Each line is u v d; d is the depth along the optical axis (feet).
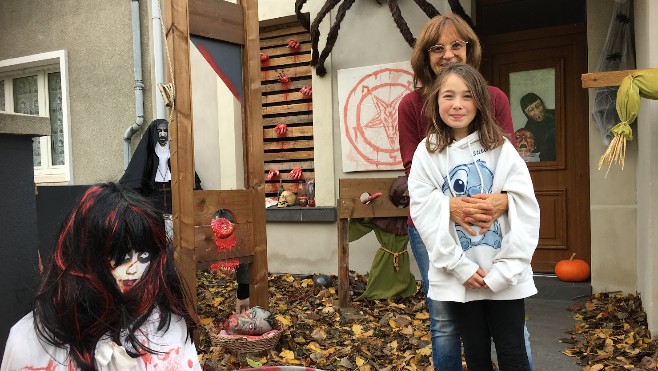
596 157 16.19
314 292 17.76
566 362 11.50
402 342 12.76
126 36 21.52
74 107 22.85
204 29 12.40
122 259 4.49
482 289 6.91
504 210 7.02
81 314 4.36
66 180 23.07
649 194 12.37
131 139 21.39
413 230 8.32
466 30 8.20
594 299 15.78
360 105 19.35
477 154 7.24
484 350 7.36
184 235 11.89
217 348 11.80
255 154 13.44
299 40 21.12
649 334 12.35
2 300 7.51
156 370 4.62
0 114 7.28
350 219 16.47
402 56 18.84
